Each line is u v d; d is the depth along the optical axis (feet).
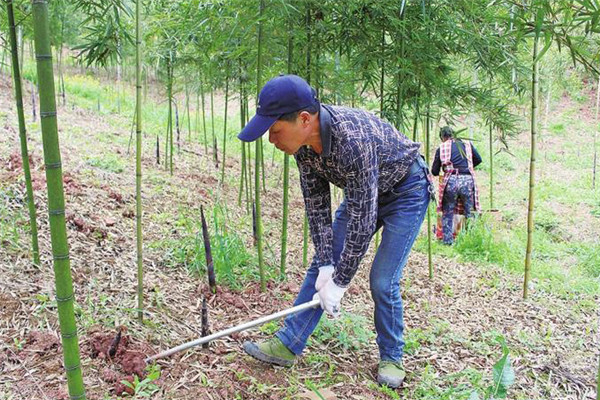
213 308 11.06
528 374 10.18
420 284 14.94
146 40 16.87
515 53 14.52
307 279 9.22
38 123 22.71
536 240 21.21
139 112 9.46
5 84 32.42
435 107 16.26
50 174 5.00
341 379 9.10
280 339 9.12
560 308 14.06
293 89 7.11
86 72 49.06
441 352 10.71
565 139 43.37
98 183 16.96
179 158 26.50
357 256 7.91
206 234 9.42
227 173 26.32
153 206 16.66
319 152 7.75
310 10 12.45
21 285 10.07
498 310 13.56
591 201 27.66
